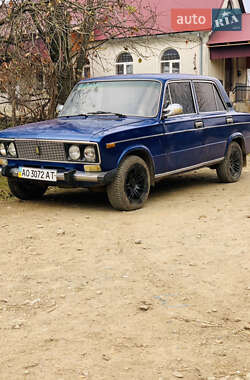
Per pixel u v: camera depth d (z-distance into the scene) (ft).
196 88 25.86
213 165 28.48
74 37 35.53
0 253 15.84
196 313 11.25
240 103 75.15
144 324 10.70
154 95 22.94
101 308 11.55
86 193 26.12
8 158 22.31
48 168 21.22
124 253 15.69
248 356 9.34
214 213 20.88
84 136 19.74
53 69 31.94
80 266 14.51
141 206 21.93
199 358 9.27
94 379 8.57
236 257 15.11
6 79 31.55
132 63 81.46
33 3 29.19
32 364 9.08
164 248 16.16
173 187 27.53
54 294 12.42
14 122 33.37
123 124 21.07
